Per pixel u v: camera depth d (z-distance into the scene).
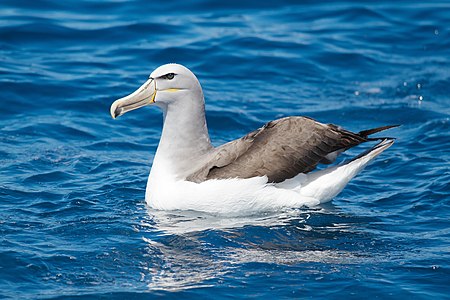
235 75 22.03
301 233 13.87
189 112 15.02
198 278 12.28
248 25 24.75
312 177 14.90
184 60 22.61
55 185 15.79
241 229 13.95
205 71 22.17
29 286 12.02
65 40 23.52
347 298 11.77
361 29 24.72
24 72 21.25
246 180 14.43
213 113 19.70
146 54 22.81
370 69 22.48
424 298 11.77
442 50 23.61
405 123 19.73
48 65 21.89
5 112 19.53
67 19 24.72
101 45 23.38
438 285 12.09
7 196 15.10
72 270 12.48
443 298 11.78
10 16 24.58
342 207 14.98
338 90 21.41
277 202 14.62
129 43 23.48
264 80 21.83
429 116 19.88
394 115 20.06
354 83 21.81
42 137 18.23
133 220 14.26
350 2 26.36
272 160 14.52
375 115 20.08
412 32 24.56
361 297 11.79
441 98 21.03
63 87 20.64
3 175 16.09
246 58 22.73
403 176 16.48
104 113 19.78
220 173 14.51
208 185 14.48
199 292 11.88
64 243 13.28
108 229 13.86
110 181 16.09
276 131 14.66
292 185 14.75
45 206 14.77
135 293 11.84
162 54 22.80
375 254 13.05
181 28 24.44
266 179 14.48
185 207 14.61
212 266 12.65
